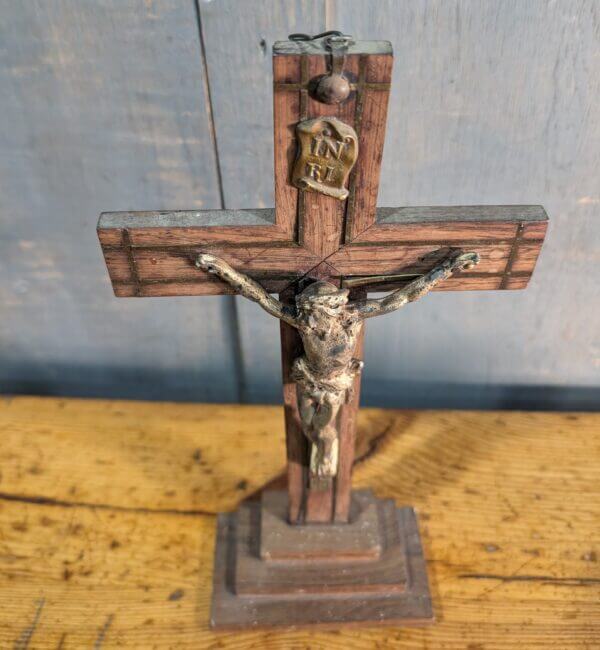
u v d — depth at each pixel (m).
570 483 0.35
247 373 0.40
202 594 0.31
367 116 0.20
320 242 0.23
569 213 0.33
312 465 0.29
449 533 0.33
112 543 0.33
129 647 0.29
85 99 0.30
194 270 0.24
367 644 0.30
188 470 0.36
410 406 0.42
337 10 0.27
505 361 0.39
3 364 0.41
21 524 0.33
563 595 0.31
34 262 0.36
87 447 0.37
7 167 0.32
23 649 0.29
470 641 0.29
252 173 0.32
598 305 0.36
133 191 0.33
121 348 0.40
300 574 0.31
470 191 0.32
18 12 0.27
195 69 0.28
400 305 0.24
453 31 0.27
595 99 0.29
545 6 0.27
